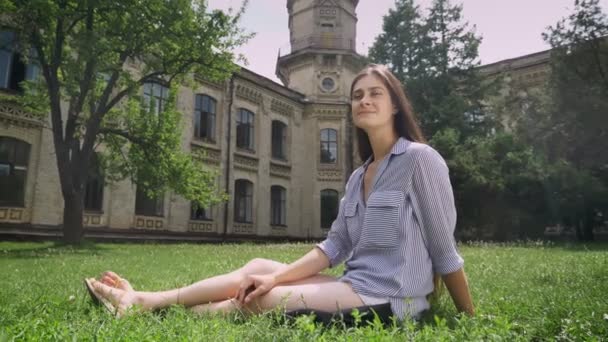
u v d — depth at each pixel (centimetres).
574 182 1942
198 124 2344
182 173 1541
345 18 3058
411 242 235
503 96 2875
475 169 2130
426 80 2642
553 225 2300
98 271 630
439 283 263
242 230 2503
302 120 2983
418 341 181
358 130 290
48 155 1678
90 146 1437
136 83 1448
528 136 2283
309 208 2883
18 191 1602
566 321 212
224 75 1656
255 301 229
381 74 265
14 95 1595
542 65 2891
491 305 290
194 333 186
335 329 201
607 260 659
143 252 1128
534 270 586
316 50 2966
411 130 265
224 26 1556
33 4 1209
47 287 410
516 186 2119
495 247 1455
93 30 1314
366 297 226
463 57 2691
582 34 2145
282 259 928
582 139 2069
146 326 203
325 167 2922
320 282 249
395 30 2805
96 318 220
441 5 2731
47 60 1432
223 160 2434
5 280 492
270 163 2722
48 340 172
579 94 2083
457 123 2528
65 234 1364
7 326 198
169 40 1459
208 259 898
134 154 1572
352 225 260
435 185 239
